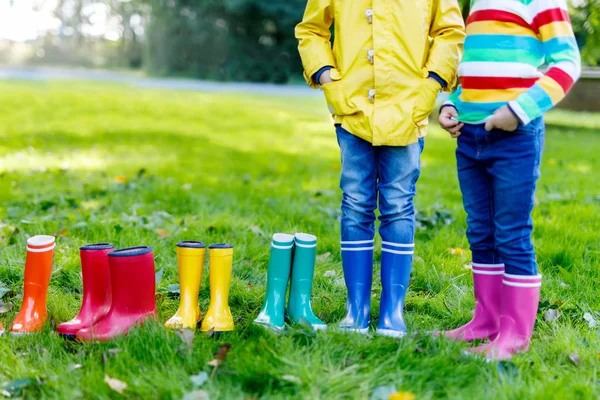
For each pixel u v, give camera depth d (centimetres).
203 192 505
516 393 183
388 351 210
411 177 242
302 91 2280
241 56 2859
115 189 505
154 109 1284
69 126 955
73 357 210
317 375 188
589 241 362
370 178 246
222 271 239
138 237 347
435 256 332
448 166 692
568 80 206
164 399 179
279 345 209
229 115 1252
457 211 444
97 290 238
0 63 3588
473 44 225
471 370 197
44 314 241
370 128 235
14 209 417
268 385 185
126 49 3594
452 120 232
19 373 196
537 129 217
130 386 185
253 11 2789
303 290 248
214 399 177
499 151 218
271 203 463
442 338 219
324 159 748
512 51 217
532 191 217
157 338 213
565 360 215
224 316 236
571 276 304
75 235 361
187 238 360
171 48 2919
